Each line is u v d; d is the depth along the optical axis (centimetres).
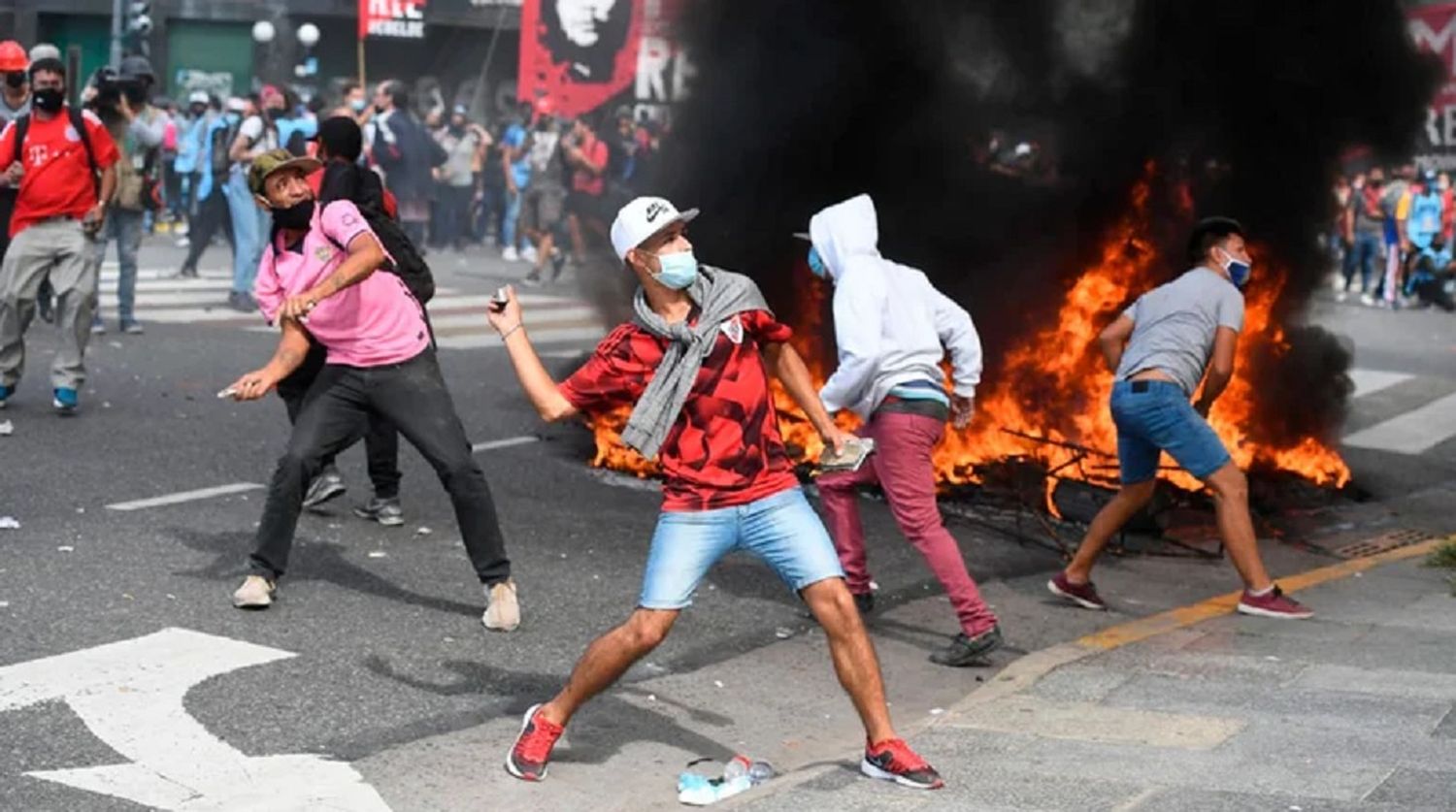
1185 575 891
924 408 693
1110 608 812
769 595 796
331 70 3181
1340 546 986
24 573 738
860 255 702
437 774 551
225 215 2012
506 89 3189
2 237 1176
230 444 1041
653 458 516
